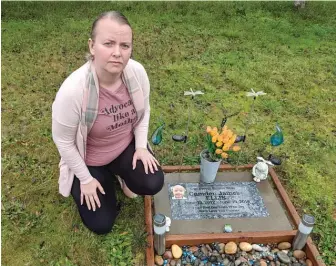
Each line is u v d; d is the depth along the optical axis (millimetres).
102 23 1852
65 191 2396
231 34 5043
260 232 2498
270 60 4543
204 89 3984
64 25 5051
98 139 2242
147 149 2477
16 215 2590
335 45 4949
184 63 4402
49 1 5602
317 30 5270
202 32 5098
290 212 2641
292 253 2457
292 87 4082
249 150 3211
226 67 4371
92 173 2365
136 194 2617
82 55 4441
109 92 2064
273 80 4180
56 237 2477
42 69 4148
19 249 2410
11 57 4312
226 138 2602
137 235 2438
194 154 3150
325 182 2975
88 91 1986
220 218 2592
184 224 2541
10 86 3855
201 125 3480
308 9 5832
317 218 2672
